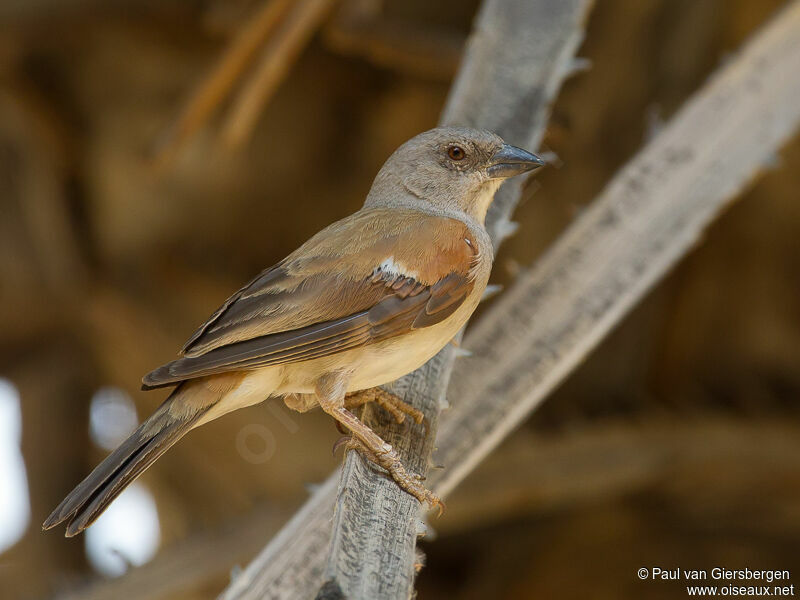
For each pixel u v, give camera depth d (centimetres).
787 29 735
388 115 1394
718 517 1241
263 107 1378
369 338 623
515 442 1166
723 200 680
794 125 709
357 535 454
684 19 1259
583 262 647
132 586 930
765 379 1284
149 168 1165
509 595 1264
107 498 552
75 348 1440
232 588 557
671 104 1267
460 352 618
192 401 595
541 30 774
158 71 1375
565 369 629
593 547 1264
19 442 1423
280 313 623
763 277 1294
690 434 1198
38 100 1369
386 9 1392
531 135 745
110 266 1414
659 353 1268
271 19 980
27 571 1351
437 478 599
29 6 1286
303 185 1419
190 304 1398
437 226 671
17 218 1391
